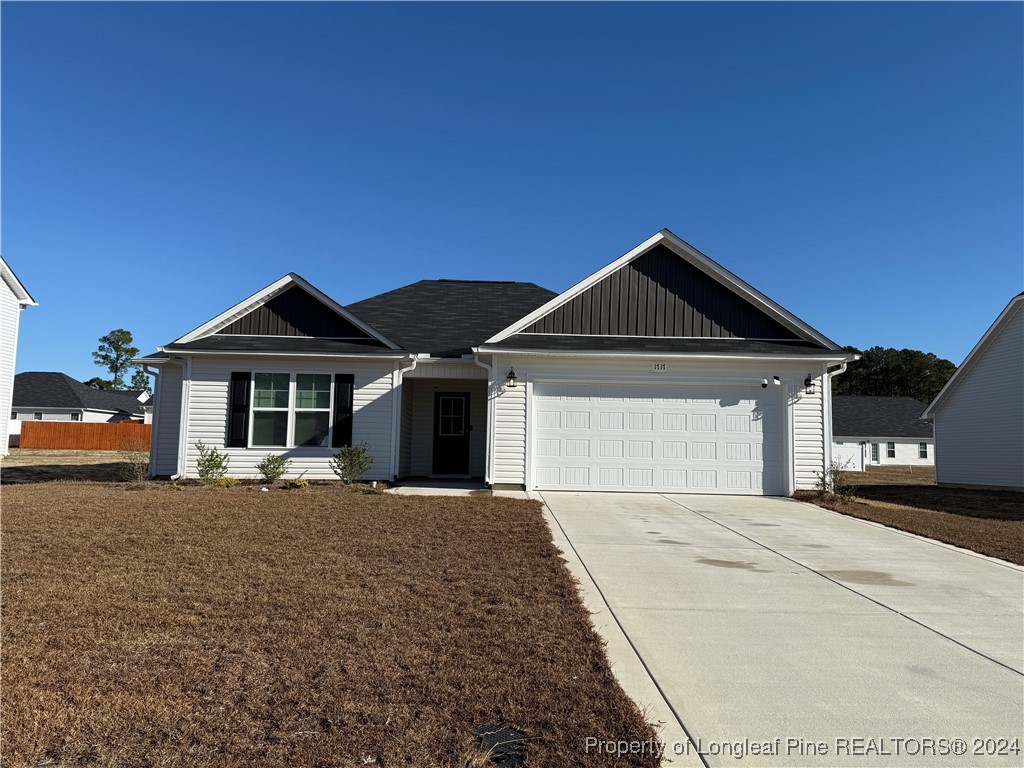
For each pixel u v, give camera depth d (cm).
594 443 1399
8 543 741
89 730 341
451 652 464
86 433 3750
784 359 1383
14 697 371
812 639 527
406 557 732
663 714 391
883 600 643
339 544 784
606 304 1507
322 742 338
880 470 4141
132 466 1595
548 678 428
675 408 1410
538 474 1390
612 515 1092
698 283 1518
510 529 903
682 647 500
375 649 463
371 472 1455
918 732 377
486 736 354
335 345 1488
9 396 2558
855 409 4966
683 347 1409
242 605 547
